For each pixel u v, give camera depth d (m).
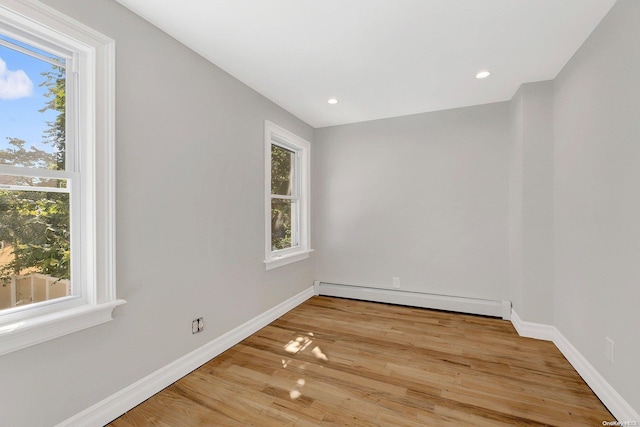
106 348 1.50
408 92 2.77
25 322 1.20
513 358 2.16
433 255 3.33
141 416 1.55
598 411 1.58
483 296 3.12
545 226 2.46
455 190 3.23
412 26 1.78
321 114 3.41
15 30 1.24
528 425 1.47
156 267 1.77
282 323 2.89
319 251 3.93
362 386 1.81
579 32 1.82
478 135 3.12
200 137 2.09
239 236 2.49
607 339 1.63
